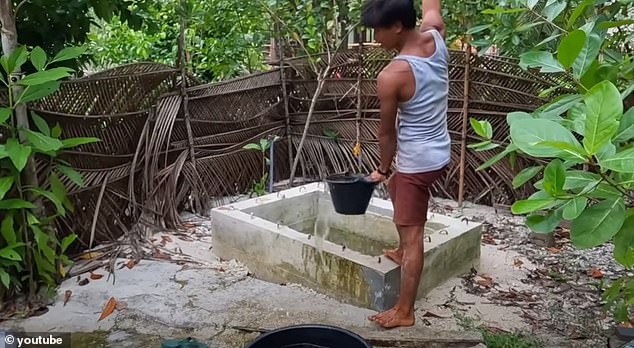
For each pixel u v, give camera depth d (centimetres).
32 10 311
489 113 431
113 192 366
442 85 243
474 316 277
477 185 451
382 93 236
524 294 302
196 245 367
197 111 439
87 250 346
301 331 205
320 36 473
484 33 407
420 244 254
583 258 350
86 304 281
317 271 296
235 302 285
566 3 235
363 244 359
